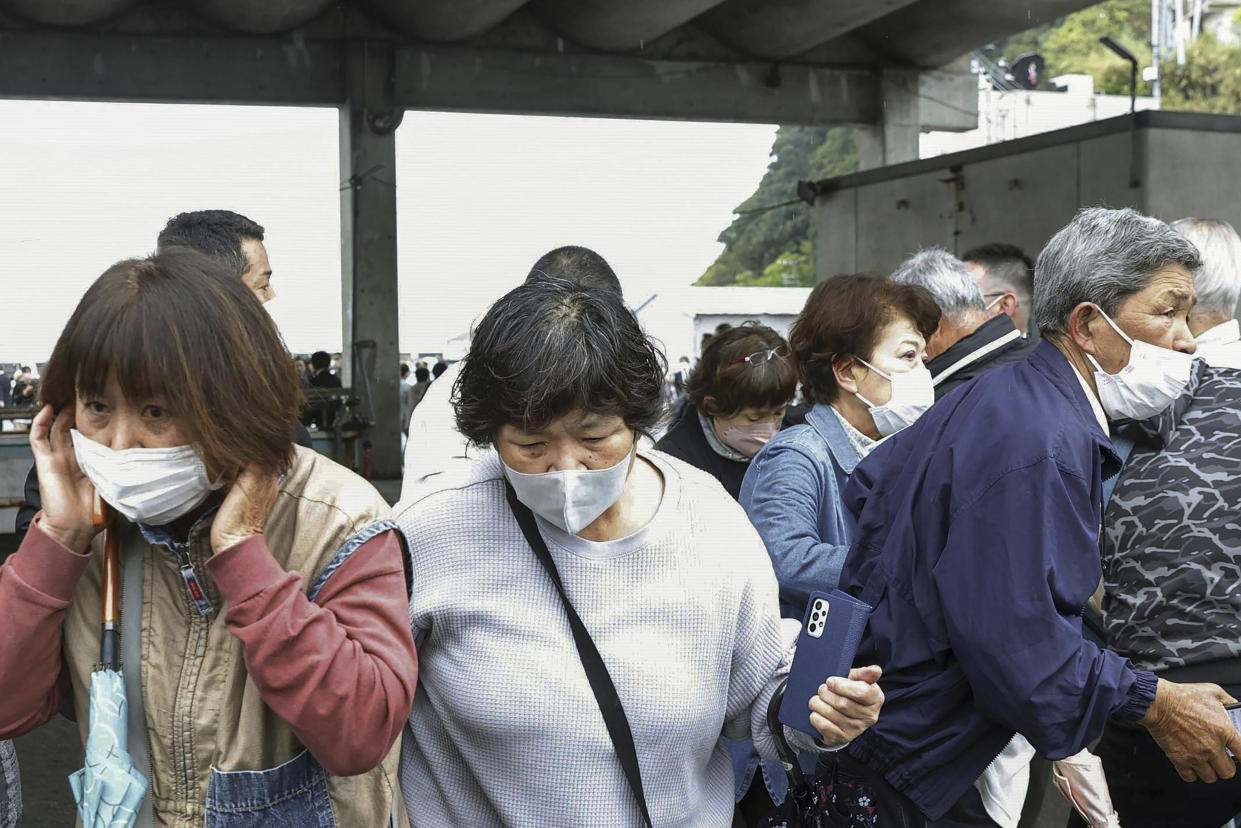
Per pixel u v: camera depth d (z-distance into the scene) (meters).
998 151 12.48
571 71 18.58
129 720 1.54
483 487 1.77
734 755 2.55
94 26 16.69
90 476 1.44
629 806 1.72
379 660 1.52
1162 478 2.38
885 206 14.30
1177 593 2.32
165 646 1.54
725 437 3.10
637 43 18.41
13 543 11.12
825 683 1.70
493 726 1.69
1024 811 3.31
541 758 1.69
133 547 1.55
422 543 1.75
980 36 18.55
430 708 1.79
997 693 1.91
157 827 1.54
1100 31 70.19
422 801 1.80
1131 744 2.53
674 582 1.73
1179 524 2.34
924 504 2.04
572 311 1.59
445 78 18.08
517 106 18.41
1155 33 66.19
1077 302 2.28
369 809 1.66
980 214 12.82
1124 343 2.27
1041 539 1.91
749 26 18.33
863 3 16.80
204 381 1.40
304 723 1.46
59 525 1.48
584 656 1.69
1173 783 2.49
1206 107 66.25
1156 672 2.33
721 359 3.03
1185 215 10.74
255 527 1.47
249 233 3.12
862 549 2.20
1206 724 1.99
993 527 1.93
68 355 1.42
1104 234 2.28
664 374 1.67
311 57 17.69
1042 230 11.96
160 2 16.92
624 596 1.71
